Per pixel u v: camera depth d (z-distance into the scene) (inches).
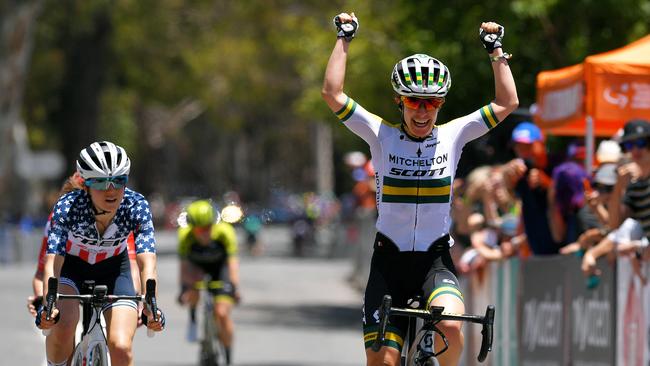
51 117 6048.2
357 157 3250.5
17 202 4950.8
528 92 2000.5
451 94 2107.5
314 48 3299.7
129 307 869.2
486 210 1375.5
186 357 1667.1
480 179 1386.6
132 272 971.9
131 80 6151.6
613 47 1891.0
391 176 800.3
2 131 4296.3
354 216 3474.4
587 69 1266.0
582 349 1062.4
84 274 895.7
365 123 804.6
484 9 1975.9
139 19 5580.7
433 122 797.9
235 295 1476.4
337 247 4638.3
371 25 3029.0
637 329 947.3
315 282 3371.1
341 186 7278.5
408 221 800.9
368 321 788.6
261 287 3166.8
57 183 5826.8
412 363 781.3
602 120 1277.1
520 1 1843.0
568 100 1320.1
